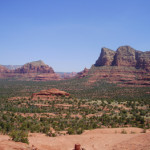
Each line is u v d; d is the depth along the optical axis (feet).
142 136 83.82
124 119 205.46
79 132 128.57
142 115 233.14
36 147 76.79
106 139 98.58
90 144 91.71
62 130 148.25
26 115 226.79
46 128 143.84
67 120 198.18
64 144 92.48
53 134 119.03
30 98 376.27
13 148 63.72
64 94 394.93
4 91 586.04
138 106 303.89
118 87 598.75
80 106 301.22
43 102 339.16
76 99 366.63
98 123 184.75
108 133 120.88
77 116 227.81
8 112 235.61
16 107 281.54
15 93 537.24
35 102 340.59
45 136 115.85
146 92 490.90
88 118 212.43
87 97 441.27
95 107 291.99
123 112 251.19
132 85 602.44
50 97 380.17
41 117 208.33
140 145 71.56
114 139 96.63
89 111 255.29
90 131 128.57
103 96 467.11
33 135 115.96
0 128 135.54
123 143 81.46
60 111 261.85
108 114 238.68
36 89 653.30
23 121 176.04
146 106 301.22
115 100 373.81
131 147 72.59
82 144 92.79
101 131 125.49
